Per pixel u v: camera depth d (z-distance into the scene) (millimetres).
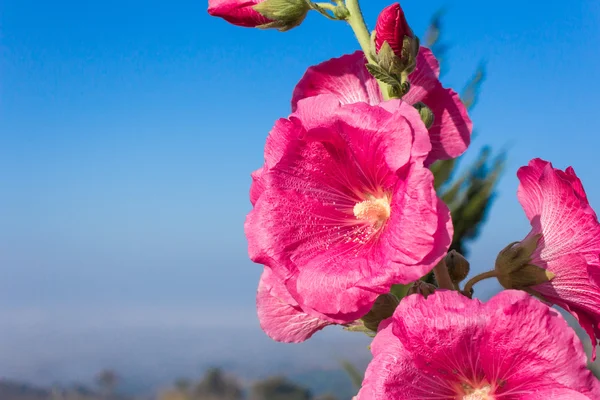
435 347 465
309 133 517
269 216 520
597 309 498
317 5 542
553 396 451
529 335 453
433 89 552
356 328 532
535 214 521
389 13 501
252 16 557
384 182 514
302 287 496
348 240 516
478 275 513
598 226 495
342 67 561
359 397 469
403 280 467
